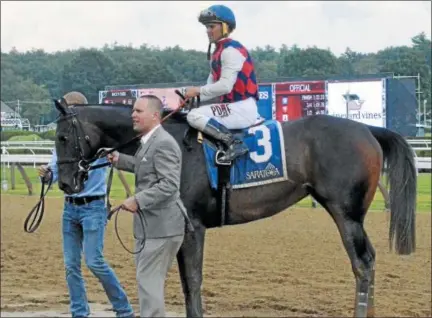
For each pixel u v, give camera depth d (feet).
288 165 23.94
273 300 28.19
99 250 23.59
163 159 19.19
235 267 34.65
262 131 23.99
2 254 39.14
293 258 36.78
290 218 52.06
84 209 23.59
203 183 23.32
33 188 75.92
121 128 23.77
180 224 19.54
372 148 24.11
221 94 23.54
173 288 30.96
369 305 23.65
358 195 23.84
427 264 34.94
